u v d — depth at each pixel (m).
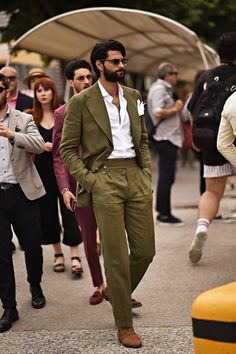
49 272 9.22
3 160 7.23
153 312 7.43
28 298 8.17
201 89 8.93
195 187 17.17
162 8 17.83
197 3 18.70
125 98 6.55
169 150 11.51
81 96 6.47
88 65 7.73
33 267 7.61
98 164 6.45
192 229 11.41
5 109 7.31
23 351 6.59
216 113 8.41
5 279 7.25
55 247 9.28
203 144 8.46
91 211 7.52
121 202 6.45
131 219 6.59
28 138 7.11
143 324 7.07
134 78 23.25
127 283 6.45
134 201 6.52
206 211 8.73
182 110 11.78
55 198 9.09
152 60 17.52
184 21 18.33
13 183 7.27
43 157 8.91
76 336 6.89
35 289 7.82
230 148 7.54
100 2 17.25
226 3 20.38
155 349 6.42
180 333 6.78
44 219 9.08
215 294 4.86
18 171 7.24
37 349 6.62
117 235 6.38
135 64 17.97
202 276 8.64
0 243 7.23
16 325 7.30
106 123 6.42
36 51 13.10
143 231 6.59
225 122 7.41
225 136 7.49
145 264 6.70
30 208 7.38
